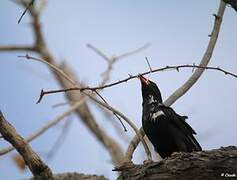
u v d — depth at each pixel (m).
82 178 13.45
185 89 11.75
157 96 13.10
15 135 8.98
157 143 12.45
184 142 12.16
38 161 9.10
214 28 11.48
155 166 9.00
